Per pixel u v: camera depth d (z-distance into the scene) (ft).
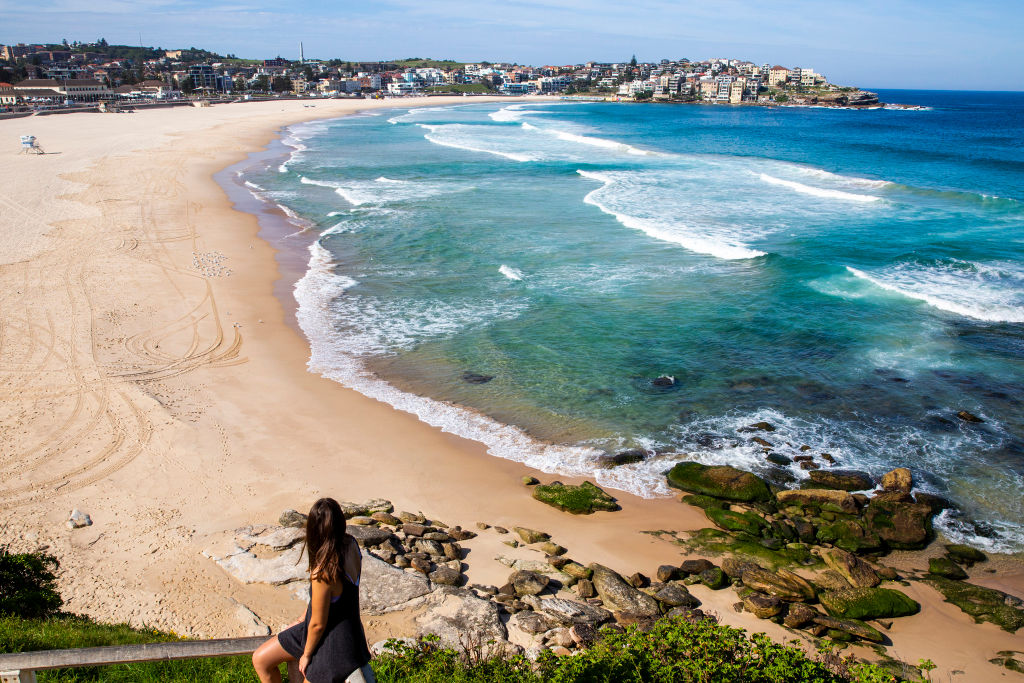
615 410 55.83
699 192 141.38
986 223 110.22
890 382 59.16
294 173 174.91
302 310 77.51
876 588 36.01
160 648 14.02
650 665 23.90
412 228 114.32
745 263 91.40
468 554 38.42
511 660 25.09
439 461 48.75
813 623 33.55
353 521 40.52
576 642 30.09
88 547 36.99
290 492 44.01
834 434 51.67
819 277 84.89
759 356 64.75
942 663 31.32
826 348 65.98
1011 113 565.53
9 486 42.73
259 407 55.57
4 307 73.72
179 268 90.58
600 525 42.09
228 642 14.25
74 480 43.73
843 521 41.70
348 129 327.06
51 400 54.39
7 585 31.22
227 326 72.18
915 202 128.57
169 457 47.09
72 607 31.65
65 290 79.71
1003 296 77.25
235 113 449.48
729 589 36.35
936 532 41.16
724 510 43.21
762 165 183.01
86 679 21.98
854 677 26.73
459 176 168.35
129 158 191.62
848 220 114.01
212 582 34.32
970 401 55.77
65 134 262.67
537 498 44.55
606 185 150.30
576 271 90.27
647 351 66.28
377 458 48.85
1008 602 35.47
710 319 73.51
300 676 13.15
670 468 48.01
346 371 62.85
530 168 180.34
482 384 60.34
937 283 81.92
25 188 139.03
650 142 256.52
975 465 47.37
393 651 25.79
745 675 23.88
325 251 101.35
